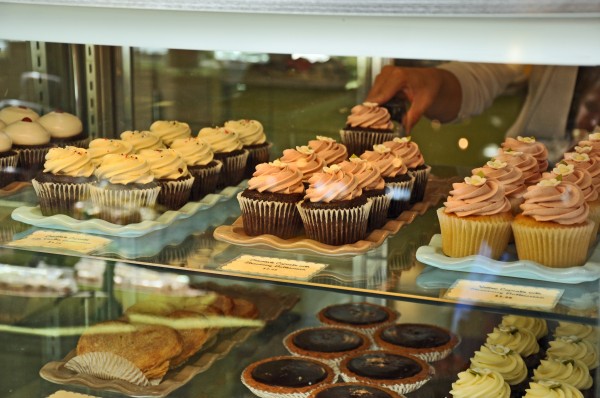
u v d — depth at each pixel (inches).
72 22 53.0
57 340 70.5
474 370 66.1
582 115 62.3
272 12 44.3
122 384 66.9
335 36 47.4
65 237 65.0
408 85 71.4
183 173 71.4
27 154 69.9
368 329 73.2
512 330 71.2
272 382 66.1
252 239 66.1
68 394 65.4
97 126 73.5
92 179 67.6
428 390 65.8
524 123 66.3
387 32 46.3
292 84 73.5
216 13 49.5
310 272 59.2
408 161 72.2
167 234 67.2
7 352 70.2
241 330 71.8
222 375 67.5
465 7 40.7
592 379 65.1
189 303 71.4
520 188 62.7
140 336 69.2
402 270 59.6
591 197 61.1
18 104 72.1
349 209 64.2
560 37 43.2
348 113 75.2
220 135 79.7
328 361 69.0
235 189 78.7
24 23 54.1
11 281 68.7
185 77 73.4
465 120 69.8
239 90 73.9
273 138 77.4
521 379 66.5
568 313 52.2
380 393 64.6
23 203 70.5
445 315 73.3
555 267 58.4
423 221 70.0
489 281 57.3
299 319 73.5
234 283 71.4
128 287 69.3
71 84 72.1
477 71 67.8
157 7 45.7
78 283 68.6
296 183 68.4
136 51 72.1
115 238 65.8
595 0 38.7
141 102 73.8
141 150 71.9
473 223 59.4
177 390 65.9
